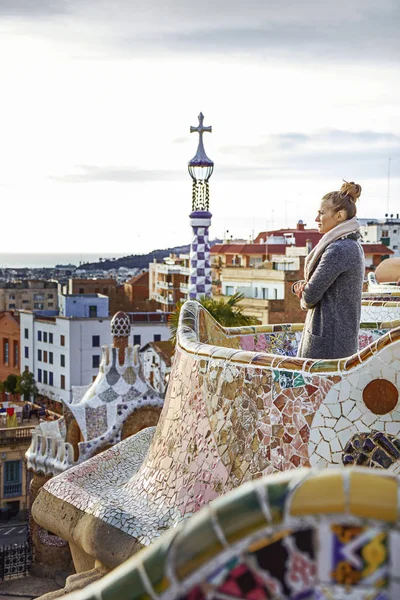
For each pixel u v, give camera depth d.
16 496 52.22
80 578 6.11
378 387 4.91
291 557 2.02
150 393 27.97
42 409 61.94
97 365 79.38
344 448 4.95
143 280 120.25
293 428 5.15
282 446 5.19
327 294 5.84
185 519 5.74
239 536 2.04
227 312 25.36
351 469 2.03
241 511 2.04
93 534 6.10
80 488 6.93
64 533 6.61
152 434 8.65
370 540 1.97
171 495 6.06
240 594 2.06
